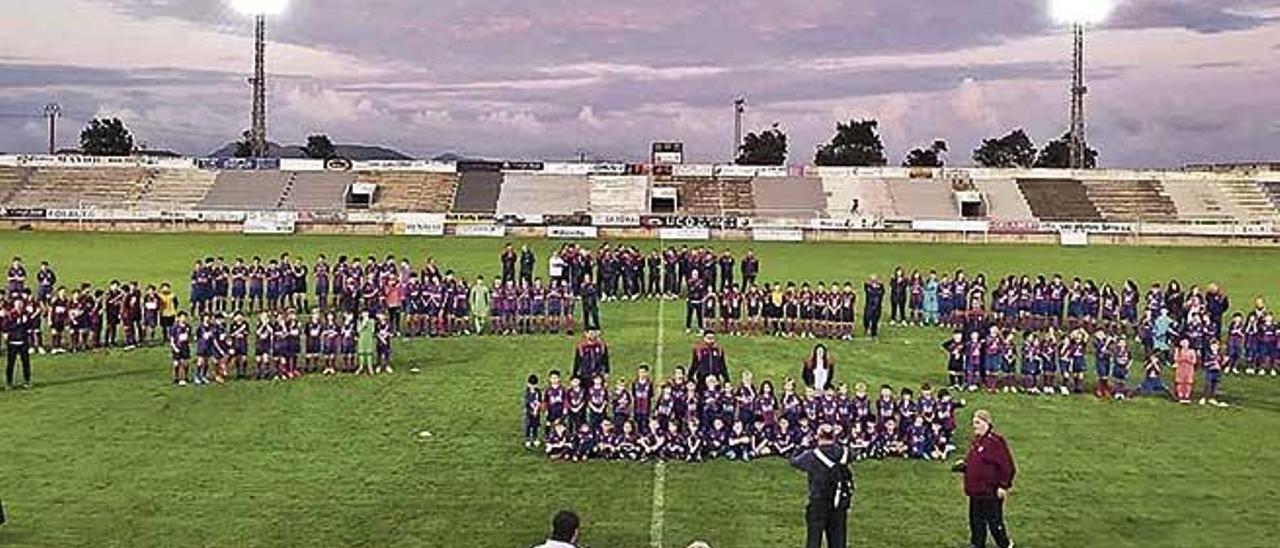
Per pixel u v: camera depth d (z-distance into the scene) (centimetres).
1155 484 2350
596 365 2888
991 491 1884
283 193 9225
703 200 9356
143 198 9038
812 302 4216
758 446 2531
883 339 4159
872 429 2548
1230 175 9369
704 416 2533
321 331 3444
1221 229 7881
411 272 4600
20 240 7194
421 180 9525
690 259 5122
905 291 4591
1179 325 3766
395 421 2827
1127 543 1983
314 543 1933
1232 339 3728
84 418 2816
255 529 2003
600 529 2019
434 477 2342
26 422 2770
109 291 3975
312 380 3319
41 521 2028
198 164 9512
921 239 7956
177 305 3978
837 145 14612
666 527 2034
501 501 2183
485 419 2861
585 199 9369
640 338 4075
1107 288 4412
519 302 4222
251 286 4541
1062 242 7838
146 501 2156
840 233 7994
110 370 3434
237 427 2747
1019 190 9319
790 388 2577
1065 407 3092
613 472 2400
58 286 5084
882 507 2175
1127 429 2841
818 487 1798
